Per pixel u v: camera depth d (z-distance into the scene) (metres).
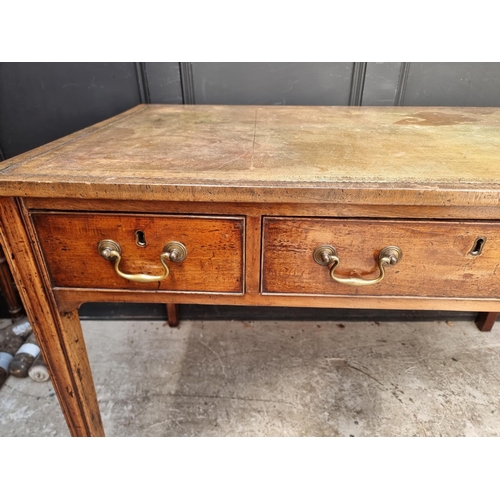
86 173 0.56
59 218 0.58
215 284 0.63
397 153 0.67
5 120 1.21
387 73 1.17
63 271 0.63
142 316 1.50
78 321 0.74
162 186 0.52
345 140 0.75
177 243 0.59
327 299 0.64
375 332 1.44
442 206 0.54
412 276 0.61
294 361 1.30
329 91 1.19
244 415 1.09
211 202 0.56
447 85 1.19
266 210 0.56
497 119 0.97
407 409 1.11
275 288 0.63
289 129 0.85
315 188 0.51
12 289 1.32
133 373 1.25
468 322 1.48
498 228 0.56
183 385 1.20
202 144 0.72
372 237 0.58
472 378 1.22
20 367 1.20
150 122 0.92
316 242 0.59
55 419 1.08
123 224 0.58
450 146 0.72
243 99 1.21
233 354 1.33
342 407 1.12
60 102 1.19
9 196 0.55
